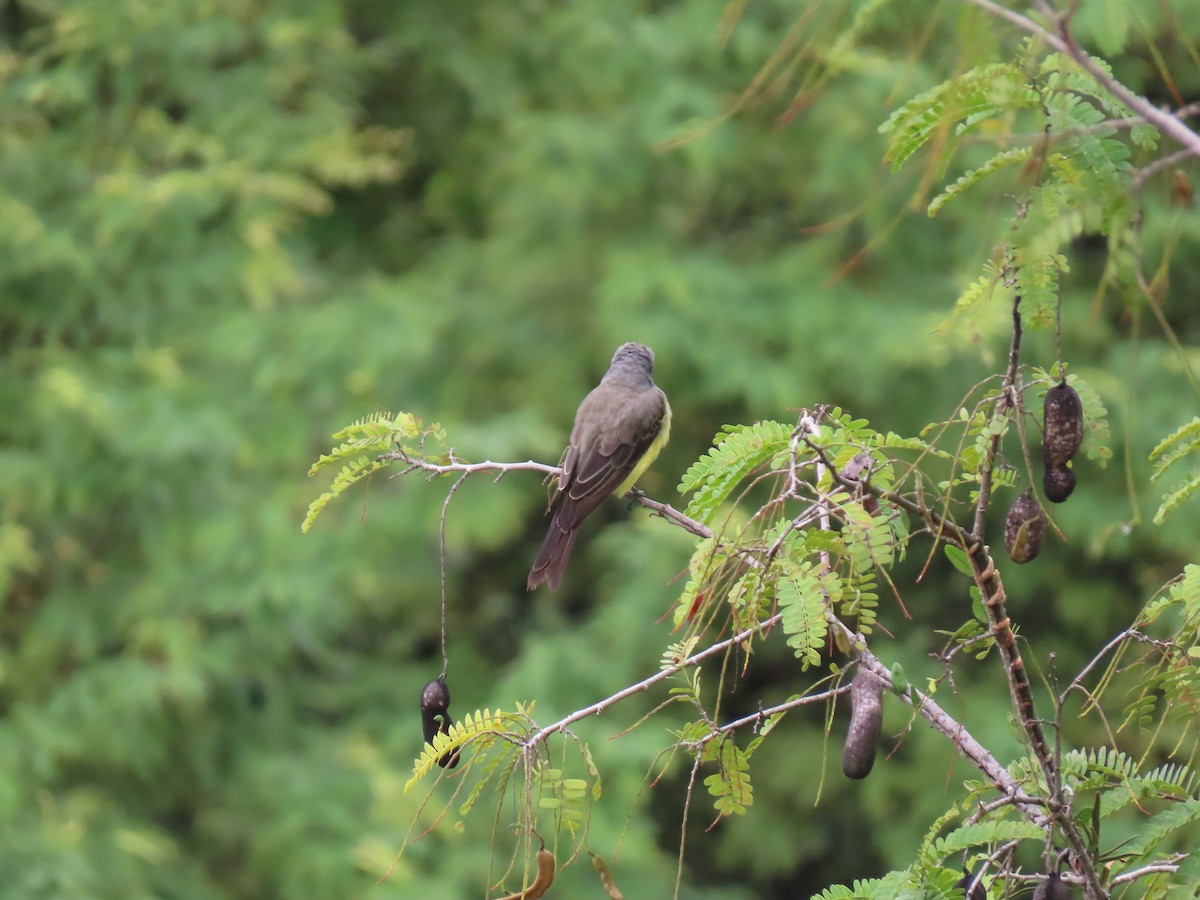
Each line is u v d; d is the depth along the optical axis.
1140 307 2.58
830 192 14.93
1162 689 3.86
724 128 14.73
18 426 13.52
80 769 13.09
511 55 17.14
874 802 14.38
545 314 15.52
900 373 14.62
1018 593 14.46
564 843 12.56
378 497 14.25
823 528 3.53
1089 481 14.16
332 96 15.86
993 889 3.68
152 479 13.54
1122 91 2.49
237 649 13.25
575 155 14.86
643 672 14.20
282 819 12.92
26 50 15.53
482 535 13.83
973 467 3.59
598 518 16.52
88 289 14.01
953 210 14.58
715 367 14.00
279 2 15.43
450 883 12.20
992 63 2.90
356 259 16.97
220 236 14.38
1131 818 9.48
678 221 15.66
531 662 14.15
